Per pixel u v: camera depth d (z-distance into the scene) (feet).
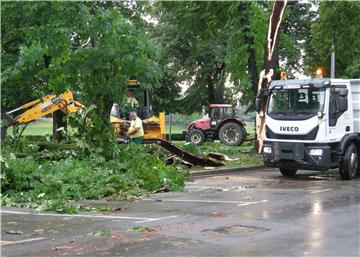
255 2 82.69
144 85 60.18
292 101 57.72
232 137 117.70
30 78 67.15
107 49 55.93
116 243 28.07
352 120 59.11
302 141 56.44
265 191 48.65
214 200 43.19
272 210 38.14
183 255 25.68
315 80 56.70
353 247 27.14
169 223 33.42
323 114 55.67
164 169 51.98
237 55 85.66
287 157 57.31
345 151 57.82
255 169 69.15
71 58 57.21
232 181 56.90
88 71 56.03
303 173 64.95
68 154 55.47
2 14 64.08
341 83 57.72
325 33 94.22
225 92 144.15
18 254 25.84
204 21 87.76
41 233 30.55
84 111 57.67
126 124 85.30
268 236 29.76
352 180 57.77
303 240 28.76
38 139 68.18
